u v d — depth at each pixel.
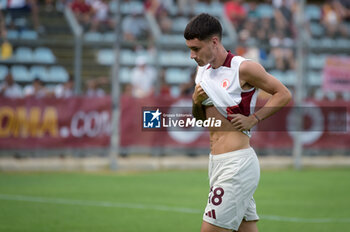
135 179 39.09
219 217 13.13
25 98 42.09
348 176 42.84
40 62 53.16
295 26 53.81
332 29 64.38
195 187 35.38
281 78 55.81
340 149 49.00
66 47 50.94
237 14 58.12
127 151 45.50
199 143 45.75
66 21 55.44
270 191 34.34
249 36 55.44
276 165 49.06
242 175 13.22
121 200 29.94
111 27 55.84
